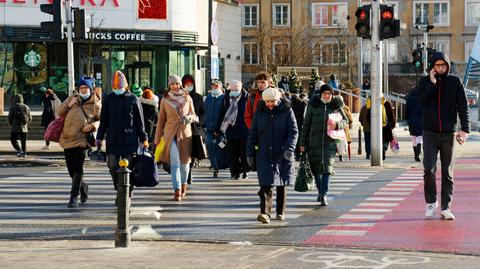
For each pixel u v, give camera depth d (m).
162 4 74.94
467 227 18.58
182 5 76.19
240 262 14.40
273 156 19.19
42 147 47.22
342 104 22.42
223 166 29.64
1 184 28.84
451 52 115.81
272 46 113.88
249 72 116.00
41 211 22.00
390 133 39.34
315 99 22.42
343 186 27.62
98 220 20.41
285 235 17.86
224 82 89.12
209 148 29.89
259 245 16.52
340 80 109.56
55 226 19.50
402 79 113.00
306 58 112.44
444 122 19.09
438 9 115.75
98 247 16.25
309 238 17.44
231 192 25.94
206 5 80.69
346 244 16.61
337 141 22.41
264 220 19.33
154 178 21.19
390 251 15.69
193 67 79.75
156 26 74.81
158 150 23.70
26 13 71.56
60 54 73.81
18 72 72.81
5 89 72.56
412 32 114.81
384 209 21.83
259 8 116.38
